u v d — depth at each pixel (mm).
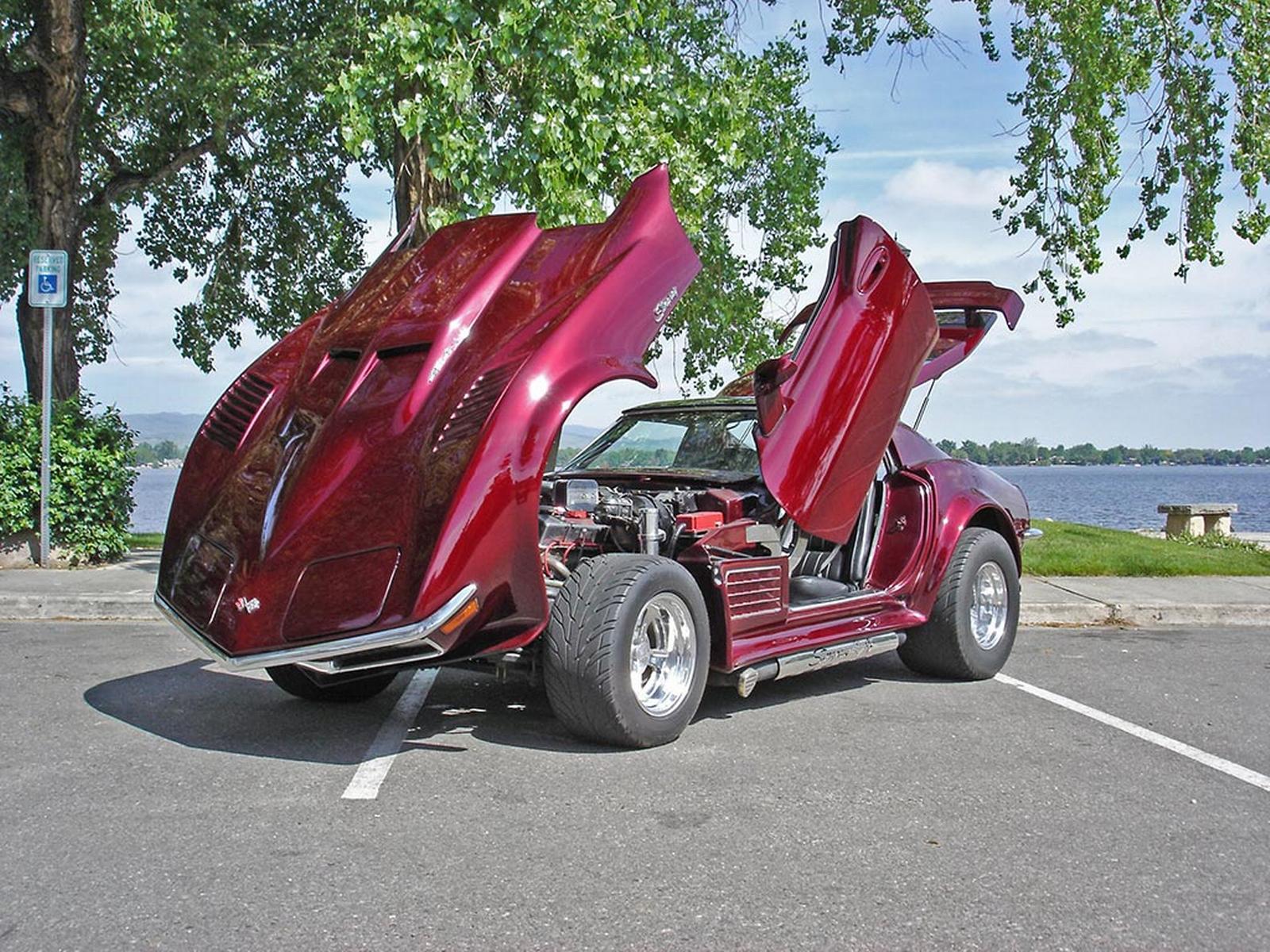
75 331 15891
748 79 11875
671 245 5371
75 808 4066
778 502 5656
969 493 6789
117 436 10898
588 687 4758
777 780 4566
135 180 14797
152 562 10977
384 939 3033
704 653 5133
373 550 4516
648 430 6637
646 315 5188
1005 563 6898
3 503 10305
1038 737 5367
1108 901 3398
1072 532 13750
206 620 4758
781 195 13258
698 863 3637
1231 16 12234
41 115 12156
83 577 9766
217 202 16031
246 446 5207
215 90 13375
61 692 5949
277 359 5605
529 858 3648
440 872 3520
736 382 7566
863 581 6465
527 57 9016
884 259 6031
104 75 13859
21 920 3117
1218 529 15398
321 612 4492
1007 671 7082
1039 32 12820
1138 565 11125
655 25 10289
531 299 5113
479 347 4918
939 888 3477
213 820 3967
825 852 3764
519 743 5066
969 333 7172
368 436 4738
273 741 5047
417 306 5164
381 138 13672
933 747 5137
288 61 13781
